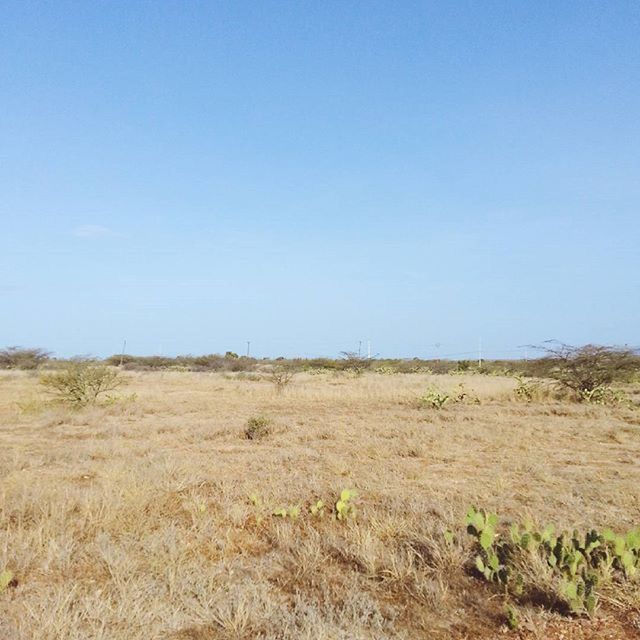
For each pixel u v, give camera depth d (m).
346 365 43.66
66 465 8.15
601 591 3.90
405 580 4.17
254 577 4.19
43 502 5.72
